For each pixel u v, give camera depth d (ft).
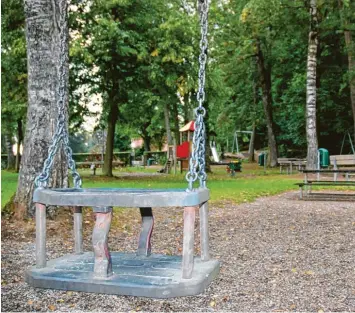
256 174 71.36
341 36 78.18
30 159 21.66
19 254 16.71
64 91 15.84
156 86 57.62
